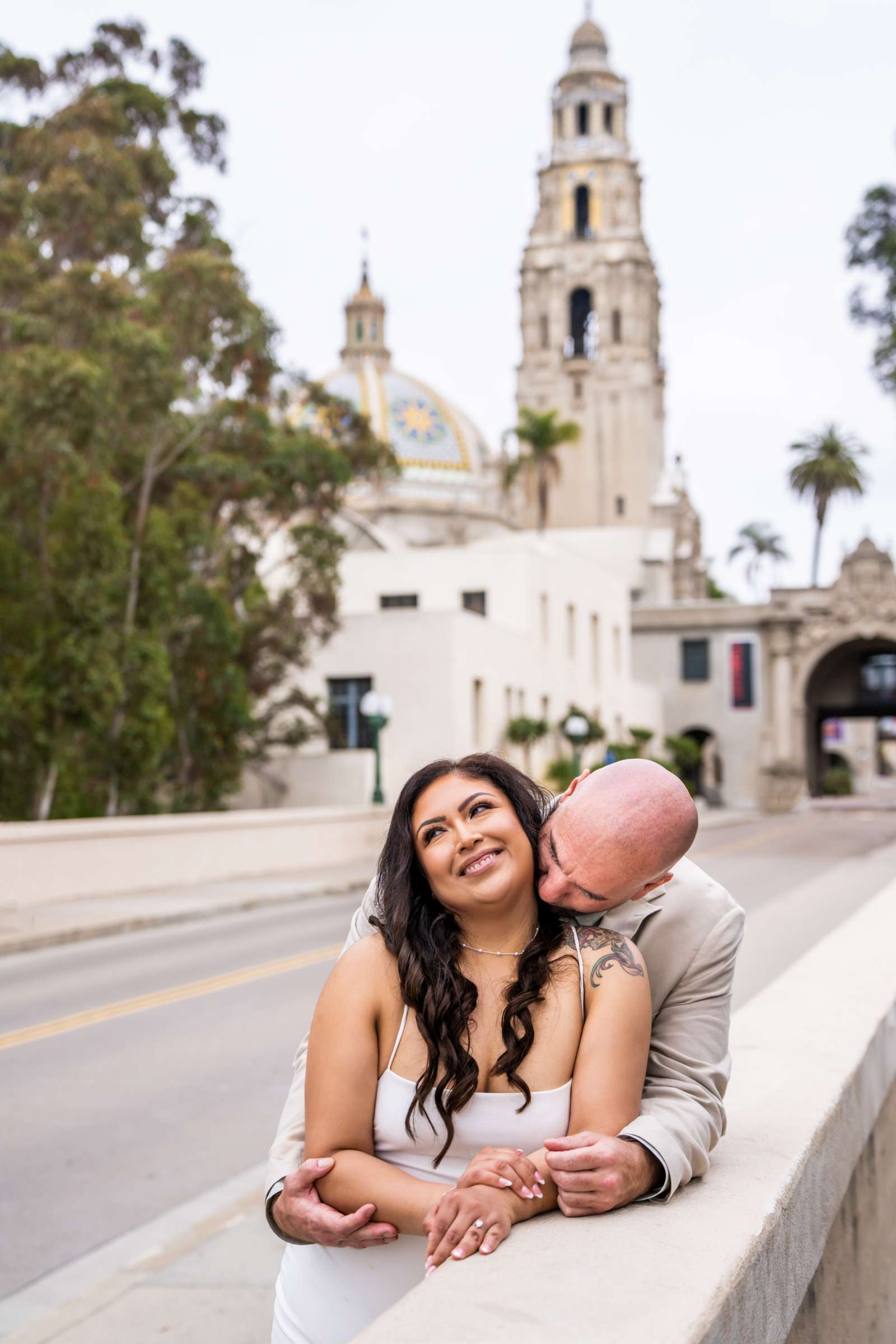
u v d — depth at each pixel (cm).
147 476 2594
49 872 1973
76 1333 456
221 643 2794
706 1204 210
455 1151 221
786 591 6844
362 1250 221
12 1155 685
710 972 248
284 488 3045
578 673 4856
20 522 2255
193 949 1529
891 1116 391
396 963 226
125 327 2353
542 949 225
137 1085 839
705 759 7225
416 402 7800
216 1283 504
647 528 8500
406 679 3662
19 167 2873
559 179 8825
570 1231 198
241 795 3488
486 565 4297
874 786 12662
